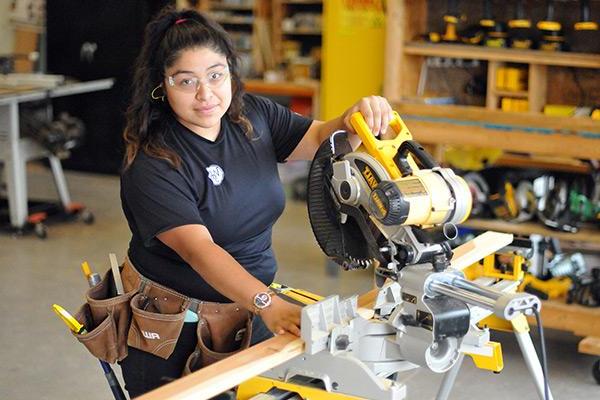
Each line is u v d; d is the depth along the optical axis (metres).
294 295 2.24
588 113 4.33
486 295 1.81
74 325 2.21
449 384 2.70
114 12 7.78
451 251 1.99
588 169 4.50
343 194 2.00
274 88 7.50
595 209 4.25
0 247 5.81
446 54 4.64
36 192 7.39
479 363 2.54
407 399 3.74
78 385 3.89
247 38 7.95
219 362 1.75
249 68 7.83
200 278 2.19
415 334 1.90
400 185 1.86
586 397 3.82
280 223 6.51
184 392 1.63
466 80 4.93
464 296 1.83
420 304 1.88
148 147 2.09
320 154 2.08
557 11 4.74
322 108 6.98
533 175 4.45
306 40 7.91
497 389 3.88
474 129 4.18
